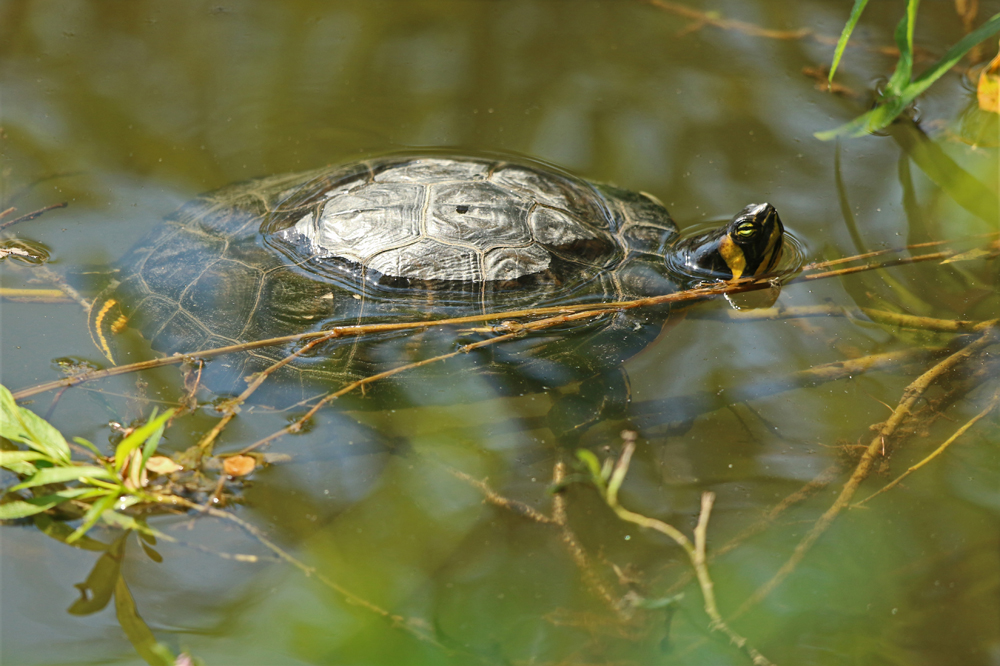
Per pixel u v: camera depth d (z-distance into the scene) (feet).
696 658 10.54
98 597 11.26
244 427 14.06
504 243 16.24
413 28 28.48
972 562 11.93
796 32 27.68
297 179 19.30
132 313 16.05
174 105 23.77
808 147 22.48
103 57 25.67
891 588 11.58
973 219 19.61
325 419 14.38
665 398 15.23
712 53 27.04
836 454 13.97
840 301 17.47
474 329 15.65
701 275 17.88
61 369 14.87
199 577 11.58
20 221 18.70
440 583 11.64
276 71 25.73
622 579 11.68
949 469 13.51
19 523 12.21
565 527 12.65
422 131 23.31
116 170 20.93
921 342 16.22
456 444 14.15
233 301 15.80
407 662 10.27
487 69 26.37
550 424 14.61
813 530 12.34
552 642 10.77
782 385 15.46
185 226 18.04
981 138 22.38
